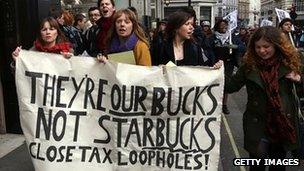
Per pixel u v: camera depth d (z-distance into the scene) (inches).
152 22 1011.3
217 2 2214.6
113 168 154.0
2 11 258.1
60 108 152.0
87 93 152.6
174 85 151.1
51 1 273.3
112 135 153.1
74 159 152.4
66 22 259.9
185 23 172.7
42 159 151.8
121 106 151.6
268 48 144.0
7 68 262.2
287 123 145.8
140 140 153.2
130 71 150.8
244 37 571.2
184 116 152.8
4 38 260.2
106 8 199.9
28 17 255.6
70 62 151.6
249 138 151.3
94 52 207.0
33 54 151.3
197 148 153.3
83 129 152.9
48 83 151.6
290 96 148.1
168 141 153.1
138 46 169.0
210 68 151.3
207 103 152.3
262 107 148.7
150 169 154.6
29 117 151.5
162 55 178.5
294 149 149.4
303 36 610.9
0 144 250.4
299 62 145.4
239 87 155.6
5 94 267.4
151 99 151.4
